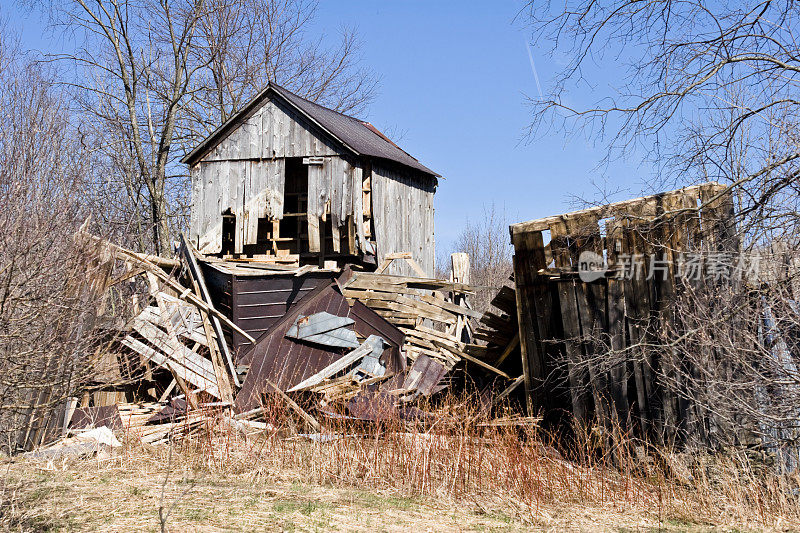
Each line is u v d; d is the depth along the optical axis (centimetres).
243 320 1195
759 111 877
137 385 1148
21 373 623
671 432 905
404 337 1290
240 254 1997
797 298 751
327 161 1959
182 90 2842
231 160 2009
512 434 893
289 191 2169
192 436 960
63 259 661
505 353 1145
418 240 2272
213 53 2823
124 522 626
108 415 1034
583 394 955
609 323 952
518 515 728
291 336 1170
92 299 698
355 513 699
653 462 894
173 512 666
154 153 2705
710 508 754
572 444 960
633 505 780
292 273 1213
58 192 1112
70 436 963
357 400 1063
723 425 865
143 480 797
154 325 1095
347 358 1186
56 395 676
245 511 682
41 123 1911
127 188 2572
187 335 1123
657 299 938
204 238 1986
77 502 688
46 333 632
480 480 820
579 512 750
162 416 1025
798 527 697
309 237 1952
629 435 917
